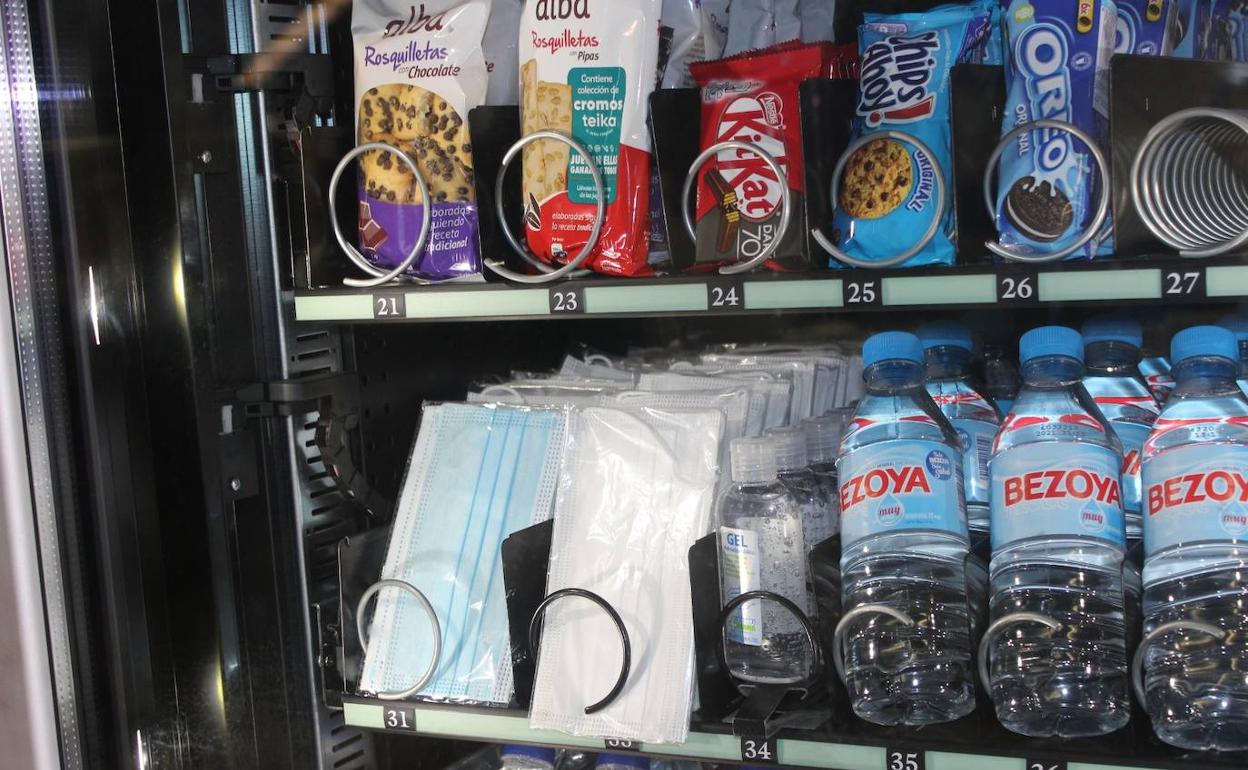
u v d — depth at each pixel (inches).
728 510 48.8
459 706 50.9
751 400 52.5
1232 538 40.6
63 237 46.5
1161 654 43.1
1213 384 43.6
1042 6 44.5
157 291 50.7
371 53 54.4
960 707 45.8
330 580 56.4
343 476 55.4
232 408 52.9
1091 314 62.2
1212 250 39.7
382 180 54.0
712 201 49.1
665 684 47.0
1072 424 44.7
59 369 46.6
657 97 48.8
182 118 50.2
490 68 54.7
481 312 50.7
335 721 56.1
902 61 47.4
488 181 51.3
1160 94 41.2
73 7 46.7
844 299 45.1
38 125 45.7
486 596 52.7
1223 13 48.1
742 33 53.6
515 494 53.7
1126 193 41.8
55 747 46.4
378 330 59.7
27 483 45.2
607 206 49.6
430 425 57.0
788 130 48.2
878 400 47.9
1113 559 44.2
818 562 46.3
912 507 44.6
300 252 54.2
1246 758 40.6
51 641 46.1
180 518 51.9
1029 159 44.2
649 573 48.6
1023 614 41.8
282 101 54.0
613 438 51.4
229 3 52.1
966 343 54.9
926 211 45.4
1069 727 43.8
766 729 44.1
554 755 58.5
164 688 51.4
